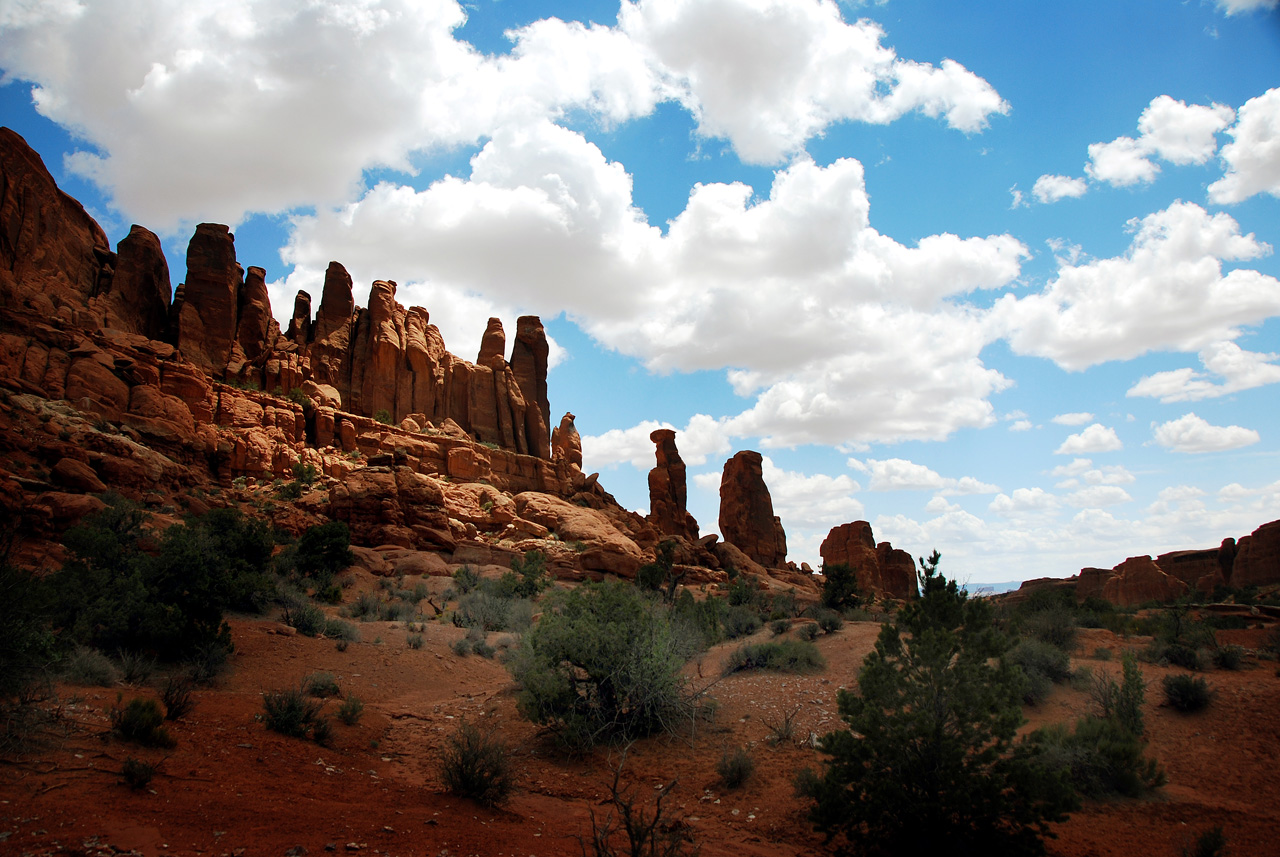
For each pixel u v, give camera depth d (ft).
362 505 156.87
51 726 30.55
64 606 51.62
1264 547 258.37
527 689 47.96
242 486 168.35
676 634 55.93
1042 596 88.69
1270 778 34.63
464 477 233.35
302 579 113.50
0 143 174.29
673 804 35.81
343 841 24.75
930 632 32.19
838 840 30.89
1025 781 28.32
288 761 34.83
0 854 19.10
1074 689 48.85
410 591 121.49
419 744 44.37
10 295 152.56
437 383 273.33
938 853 28.14
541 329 344.49
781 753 41.83
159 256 220.43
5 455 105.29
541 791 37.76
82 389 142.31
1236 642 72.13
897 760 29.94
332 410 214.48
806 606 127.44
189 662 54.03
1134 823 31.45
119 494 112.47
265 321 235.81
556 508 223.10
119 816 23.43
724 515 309.63
